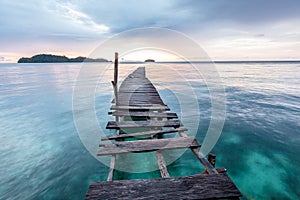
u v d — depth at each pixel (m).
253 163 5.43
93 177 4.71
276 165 5.30
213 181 2.77
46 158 5.67
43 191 4.25
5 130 7.99
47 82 24.47
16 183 4.52
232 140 7.01
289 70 51.34
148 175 4.62
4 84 22.78
